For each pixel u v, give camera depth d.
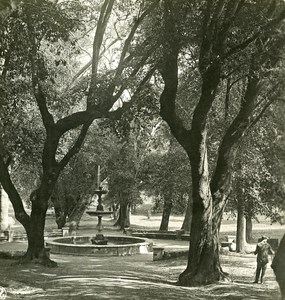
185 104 22.75
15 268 18.86
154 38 16.36
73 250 28.03
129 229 43.34
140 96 19.81
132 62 18.81
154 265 23.02
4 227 37.78
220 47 15.13
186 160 32.50
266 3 14.79
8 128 20.80
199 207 16.75
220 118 22.72
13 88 19.34
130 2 18.03
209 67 15.38
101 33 19.06
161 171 38.66
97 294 12.78
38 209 20.58
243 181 26.55
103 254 28.00
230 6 14.68
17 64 18.41
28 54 17.84
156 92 20.09
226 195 17.53
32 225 20.55
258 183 26.92
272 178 25.47
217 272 16.81
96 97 19.44
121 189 46.00
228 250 30.03
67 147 34.62
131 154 44.66
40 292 13.38
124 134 20.91
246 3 15.01
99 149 41.00
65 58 22.91
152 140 43.38
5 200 38.06
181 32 15.59
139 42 18.69
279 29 15.04
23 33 16.56
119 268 21.45
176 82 16.50
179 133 16.58
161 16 16.34
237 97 21.52
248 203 28.14
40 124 25.48
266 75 16.44
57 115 27.31
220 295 14.33
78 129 34.91
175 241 37.91
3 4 11.86
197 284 16.28
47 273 17.86
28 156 24.52
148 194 47.12
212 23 14.84
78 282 15.33
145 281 16.66
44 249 20.72
